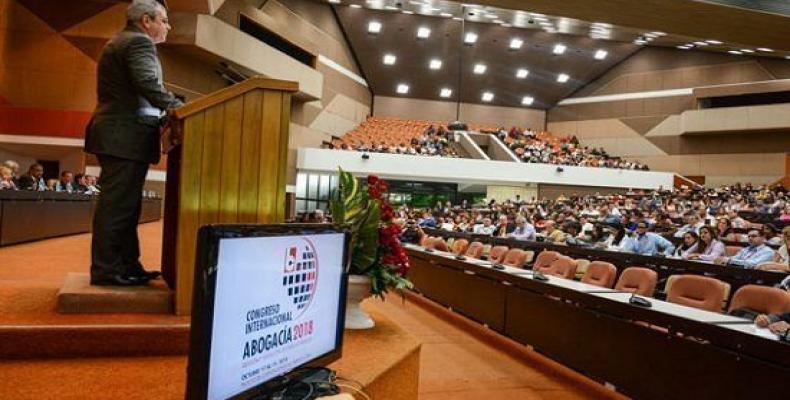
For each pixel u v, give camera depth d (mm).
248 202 2150
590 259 6973
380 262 2492
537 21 20438
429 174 20094
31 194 6332
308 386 1329
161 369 1758
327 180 19938
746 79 22906
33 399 1451
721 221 9508
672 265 5867
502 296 4656
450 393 3363
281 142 2209
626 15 15336
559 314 3818
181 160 2033
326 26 21172
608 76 25797
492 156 24609
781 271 4988
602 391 3465
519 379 3686
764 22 15328
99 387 1567
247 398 1166
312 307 1422
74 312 2014
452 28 21984
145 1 2232
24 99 12320
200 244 1028
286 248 1294
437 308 6191
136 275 2391
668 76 24344
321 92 19062
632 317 3104
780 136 22266
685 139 23891
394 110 26422
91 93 12539
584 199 19016
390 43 22922
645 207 16344
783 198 17078
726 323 2676
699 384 2645
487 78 25438
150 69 2115
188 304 2047
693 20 15453
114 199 2223
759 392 2340
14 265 3912
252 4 16922
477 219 13859
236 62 14883
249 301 1162
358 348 2109
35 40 12383
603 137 25891
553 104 27594
